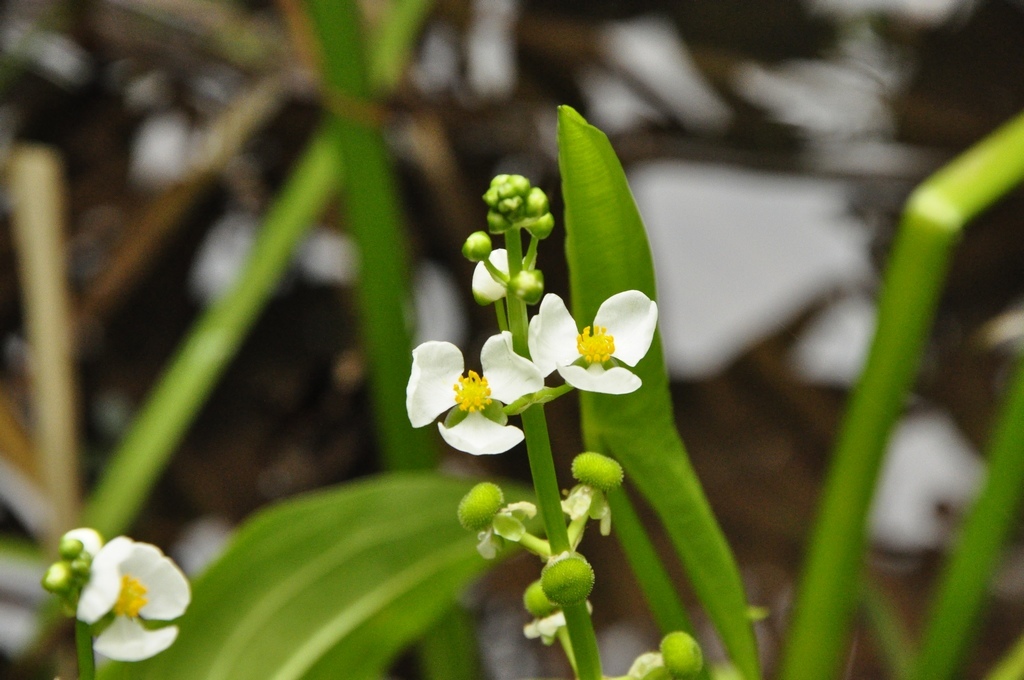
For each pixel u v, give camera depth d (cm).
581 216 94
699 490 96
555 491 90
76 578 90
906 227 105
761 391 204
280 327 197
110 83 205
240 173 204
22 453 154
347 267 187
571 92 210
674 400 206
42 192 150
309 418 196
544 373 89
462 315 199
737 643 98
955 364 199
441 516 103
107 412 193
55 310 146
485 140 204
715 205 211
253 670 101
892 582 188
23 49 193
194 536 190
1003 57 200
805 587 107
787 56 210
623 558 188
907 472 201
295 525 102
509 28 204
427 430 133
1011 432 105
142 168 207
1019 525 168
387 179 127
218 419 193
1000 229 194
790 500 196
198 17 192
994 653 179
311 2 121
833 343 210
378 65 134
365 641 103
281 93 192
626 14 211
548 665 182
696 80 209
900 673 155
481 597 185
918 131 203
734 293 210
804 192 209
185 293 202
